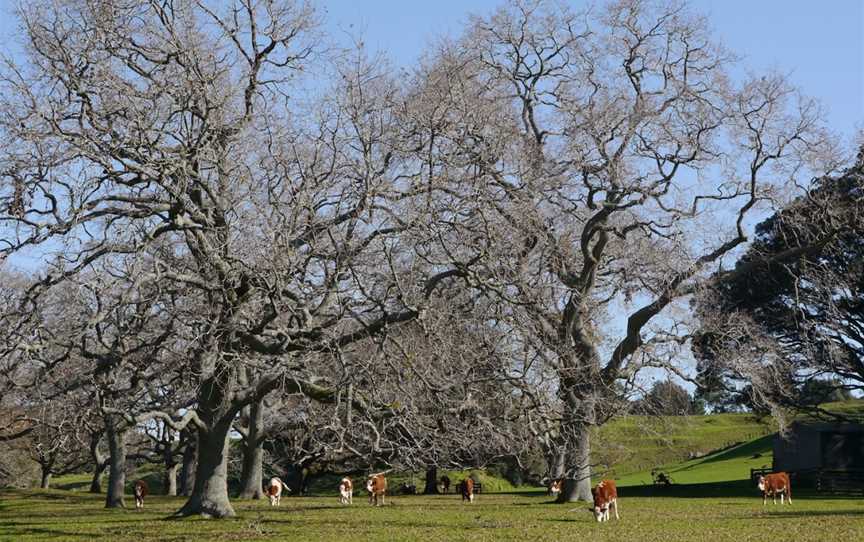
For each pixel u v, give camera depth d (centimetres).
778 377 4272
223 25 2486
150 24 2366
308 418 2559
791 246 4662
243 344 2462
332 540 2308
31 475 6328
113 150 2225
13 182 2125
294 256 2178
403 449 2081
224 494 2995
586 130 3884
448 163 2412
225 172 2367
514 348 2330
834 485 4709
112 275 2247
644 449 7075
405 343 2197
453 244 2334
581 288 3666
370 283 2275
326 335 2259
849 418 5075
